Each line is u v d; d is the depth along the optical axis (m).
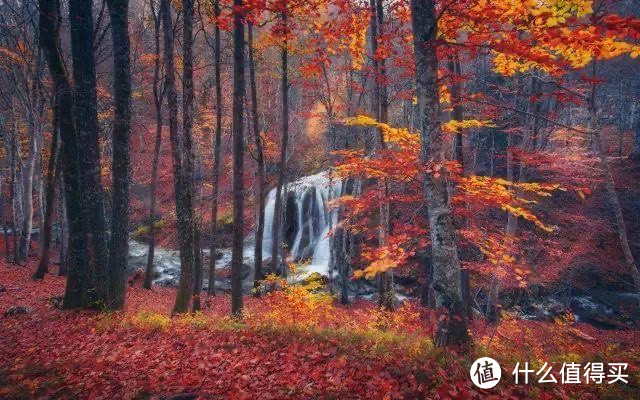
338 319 9.59
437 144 5.58
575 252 15.85
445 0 5.87
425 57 5.67
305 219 27.05
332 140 18.48
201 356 6.58
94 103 10.26
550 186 6.34
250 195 32.66
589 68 18.12
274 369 5.85
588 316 17.08
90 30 10.10
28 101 18.20
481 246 7.64
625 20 3.83
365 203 7.22
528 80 12.48
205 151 33.50
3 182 30.62
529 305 17.70
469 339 5.62
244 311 9.67
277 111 29.58
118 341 7.73
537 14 4.58
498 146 22.33
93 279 10.55
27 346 7.73
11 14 17.20
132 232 30.70
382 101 10.24
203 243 27.69
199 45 29.03
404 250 5.32
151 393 5.34
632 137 23.12
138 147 32.25
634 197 18.58
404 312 9.26
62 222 18.50
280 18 8.90
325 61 9.64
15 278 15.98
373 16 10.12
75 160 10.55
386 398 4.65
